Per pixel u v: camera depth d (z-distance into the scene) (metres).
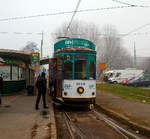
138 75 34.25
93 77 9.56
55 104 10.28
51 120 6.64
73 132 5.91
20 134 5.08
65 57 9.46
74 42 10.17
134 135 5.61
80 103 9.50
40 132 5.28
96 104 10.77
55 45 11.68
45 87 9.05
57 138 5.23
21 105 9.83
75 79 9.25
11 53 13.44
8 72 14.36
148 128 5.88
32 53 13.98
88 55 9.52
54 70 10.79
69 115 8.45
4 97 13.08
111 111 8.66
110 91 19.22
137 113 8.24
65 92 9.21
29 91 14.39
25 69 19.34
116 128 6.32
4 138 4.73
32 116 7.29
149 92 18.03
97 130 6.12
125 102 11.56
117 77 37.66
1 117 7.07
